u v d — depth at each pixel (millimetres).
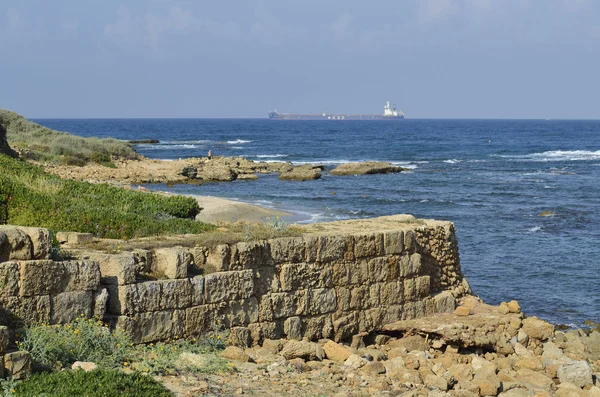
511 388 22922
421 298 30328
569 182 109062
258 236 25719
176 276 22891
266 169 121312
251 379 20141
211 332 23578
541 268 52156
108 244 24344
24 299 19266
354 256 27969
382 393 19984
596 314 41531
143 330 21828
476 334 28203
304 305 26328
